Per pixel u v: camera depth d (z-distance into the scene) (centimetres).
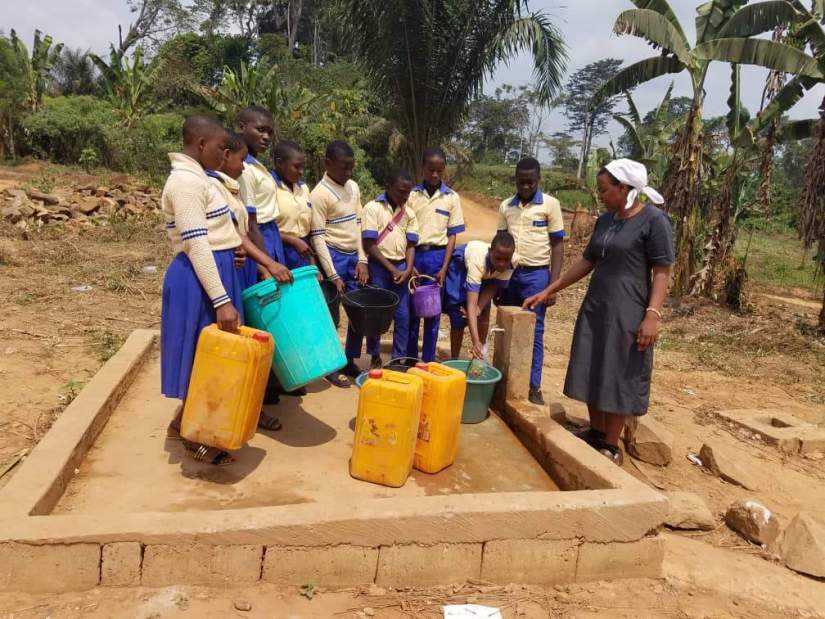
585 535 299
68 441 337
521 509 290
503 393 452
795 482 471
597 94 1277
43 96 3058
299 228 470
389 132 2853
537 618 274
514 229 507
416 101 1677
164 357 332
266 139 431
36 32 2955
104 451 361
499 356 460
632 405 397
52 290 805
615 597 295
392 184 499
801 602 312
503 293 520
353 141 2827
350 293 463
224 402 310
